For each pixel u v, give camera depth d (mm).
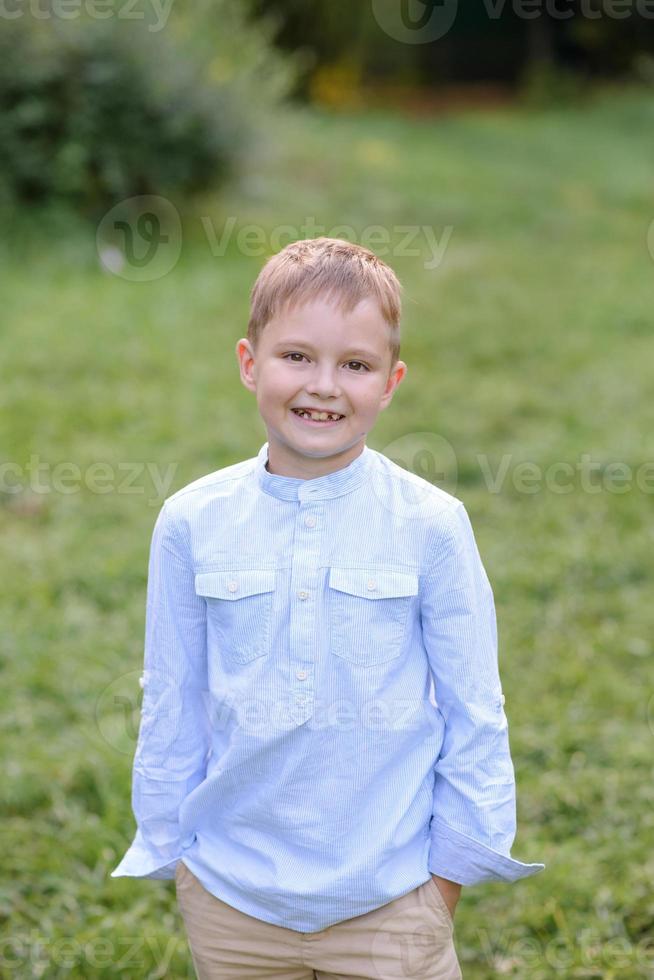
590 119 14430
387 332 1534
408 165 10797
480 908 2402
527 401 5441
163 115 7602
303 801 1575
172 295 6762
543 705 3094
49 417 5016
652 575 3869
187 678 1652
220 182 8031
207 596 1581
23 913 2383
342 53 14125
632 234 9039
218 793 1622
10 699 3074
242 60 8578
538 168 11344
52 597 3670
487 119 14305
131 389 5383
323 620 1552
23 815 2688
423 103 15445
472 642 1572
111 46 7453
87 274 7117
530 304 7105
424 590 1576
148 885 2463
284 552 1565
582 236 8914
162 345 5977
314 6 13695
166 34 7793
